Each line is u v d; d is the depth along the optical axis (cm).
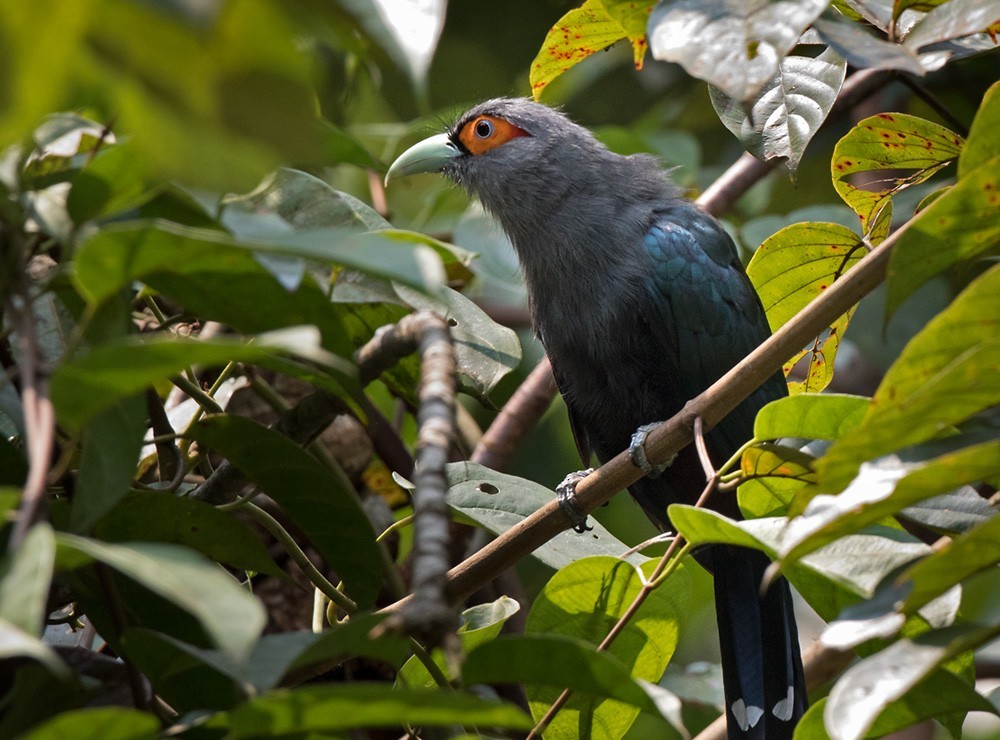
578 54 760
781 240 757
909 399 369
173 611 509
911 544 465
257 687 397
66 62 228
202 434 523
